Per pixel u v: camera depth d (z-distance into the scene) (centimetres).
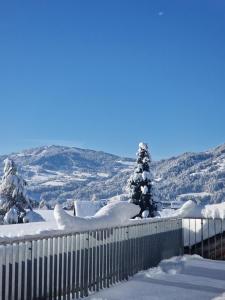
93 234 897
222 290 943
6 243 639
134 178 3384
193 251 1461
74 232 816
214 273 1139
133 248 1089
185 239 1477
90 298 841
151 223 1218
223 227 1409
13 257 652
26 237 679
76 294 827
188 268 1204
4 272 632
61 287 780
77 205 3544
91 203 3628
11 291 643
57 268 770
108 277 951
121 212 1016
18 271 662
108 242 959
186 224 1478
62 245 787
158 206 3347
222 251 1391
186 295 891
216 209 1441
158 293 904
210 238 1430
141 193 3334
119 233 1015
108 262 955
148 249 1188
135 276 1069
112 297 859
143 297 866
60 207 826
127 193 3391
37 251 712
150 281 1023
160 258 1275
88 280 872
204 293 912
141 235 1145
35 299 702
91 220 888
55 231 760
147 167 3406
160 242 1280
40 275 717
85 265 862
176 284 995
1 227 1565
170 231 1367
